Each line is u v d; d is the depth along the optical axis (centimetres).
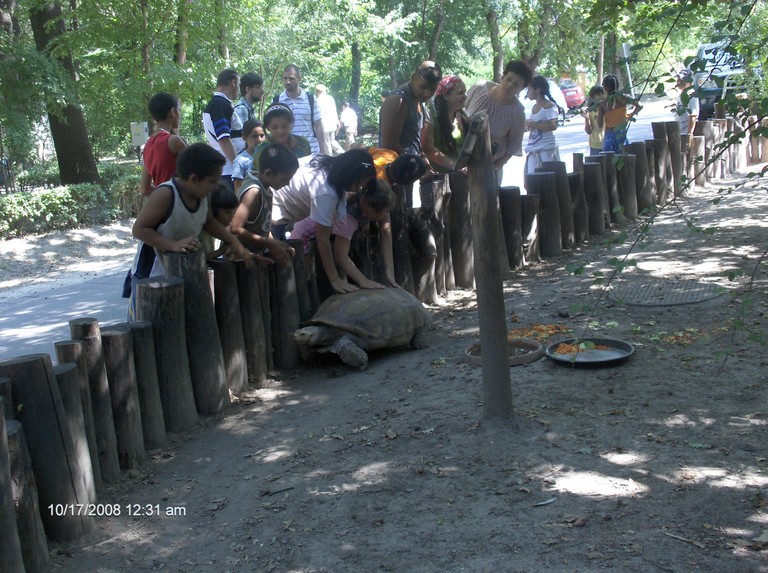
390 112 728
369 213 628
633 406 488
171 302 501
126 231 1484
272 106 719
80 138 1667
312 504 414
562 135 2616
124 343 462
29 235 1389
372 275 686
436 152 758
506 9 2683
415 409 509
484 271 457
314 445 480
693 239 915
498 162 859
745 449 430
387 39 2892
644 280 758
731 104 436
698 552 349
